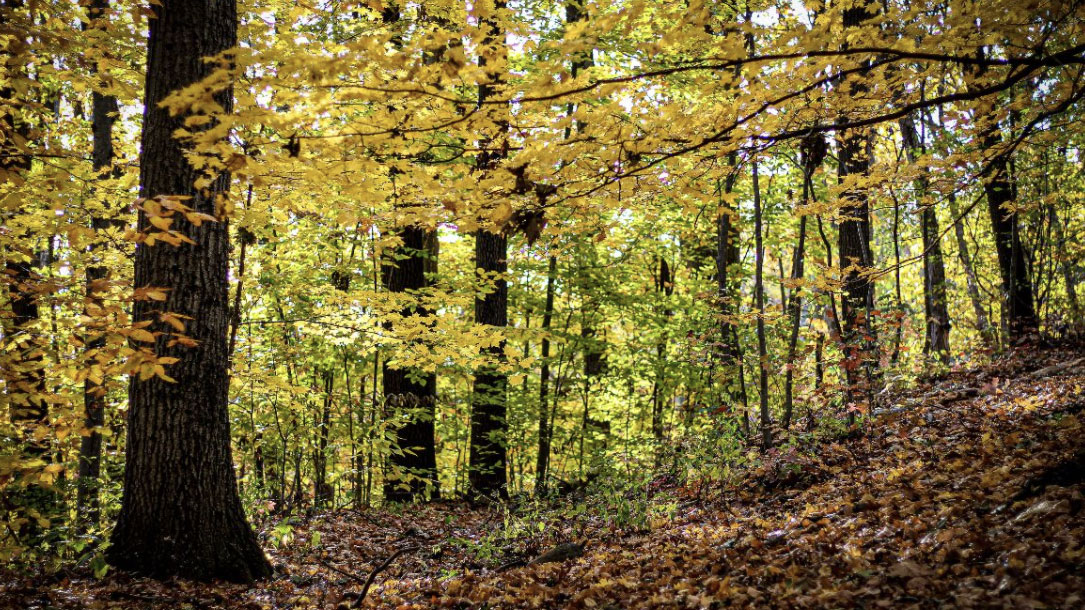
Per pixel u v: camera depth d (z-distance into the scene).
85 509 6.88
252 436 8.91
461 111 3.58
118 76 6.57
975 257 15.15
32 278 3.82
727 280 12.79
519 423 12.12
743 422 9.59
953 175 5.49
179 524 5.48
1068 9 4.05
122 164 6.24
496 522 8.69
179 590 5.15
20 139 4.07
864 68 3.81
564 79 3.37
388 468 10.31
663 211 11.42
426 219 4.49
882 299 9.95
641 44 3.52
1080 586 3.29
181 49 5.51
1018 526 4.15
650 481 8.10
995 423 6.94
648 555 5.79
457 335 6.54
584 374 13.23
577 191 4.19
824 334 8.88
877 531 4.87
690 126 3.92
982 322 16.20
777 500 6.82
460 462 13.55
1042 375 8.84
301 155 3.81
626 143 3.84
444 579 5.88
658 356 12.38
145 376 3.75
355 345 7.54
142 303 5.54
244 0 6.57
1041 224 11.78
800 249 9.00
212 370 5.74
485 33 3.38
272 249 9.15
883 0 8.72
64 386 7.69
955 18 4.02
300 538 7.31
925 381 10.74
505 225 4.16
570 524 7.66
